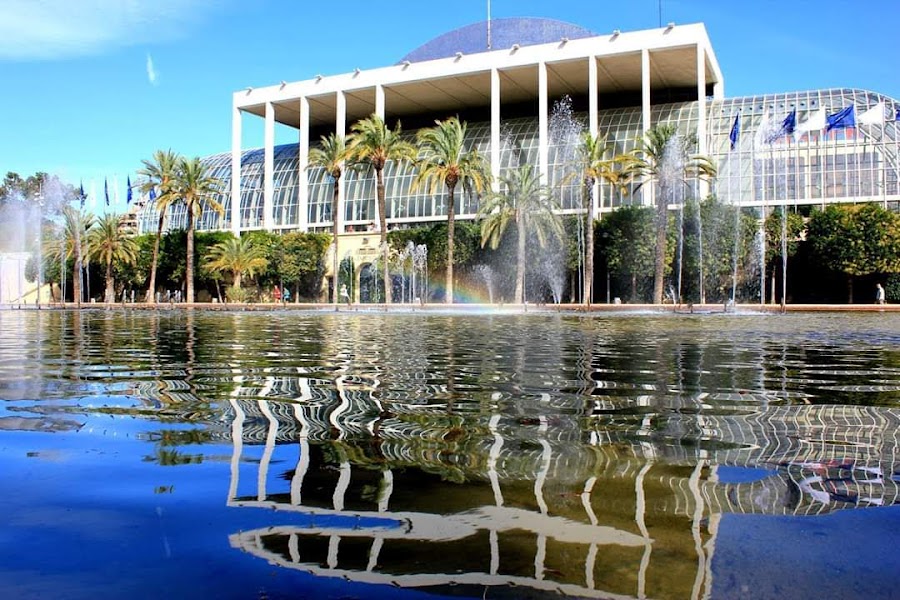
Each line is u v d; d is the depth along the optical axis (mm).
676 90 66875
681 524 2734
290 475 3449
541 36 78562
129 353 10891
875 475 3459
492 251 52688
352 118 76938
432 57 82938
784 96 59125
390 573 2246
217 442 4211
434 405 5586
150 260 65312
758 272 47750
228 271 63188
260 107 70375
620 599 2041
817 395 6152
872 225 44031
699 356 10133
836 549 2475
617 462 3711
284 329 18750
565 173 59188
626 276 50656
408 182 66625
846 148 52594
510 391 6387
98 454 3893
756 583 2162
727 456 3840
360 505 2967
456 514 2842
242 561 2350
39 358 10016
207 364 9047
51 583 2168
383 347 11977
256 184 74938
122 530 2660
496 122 59062
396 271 57344
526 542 2537
